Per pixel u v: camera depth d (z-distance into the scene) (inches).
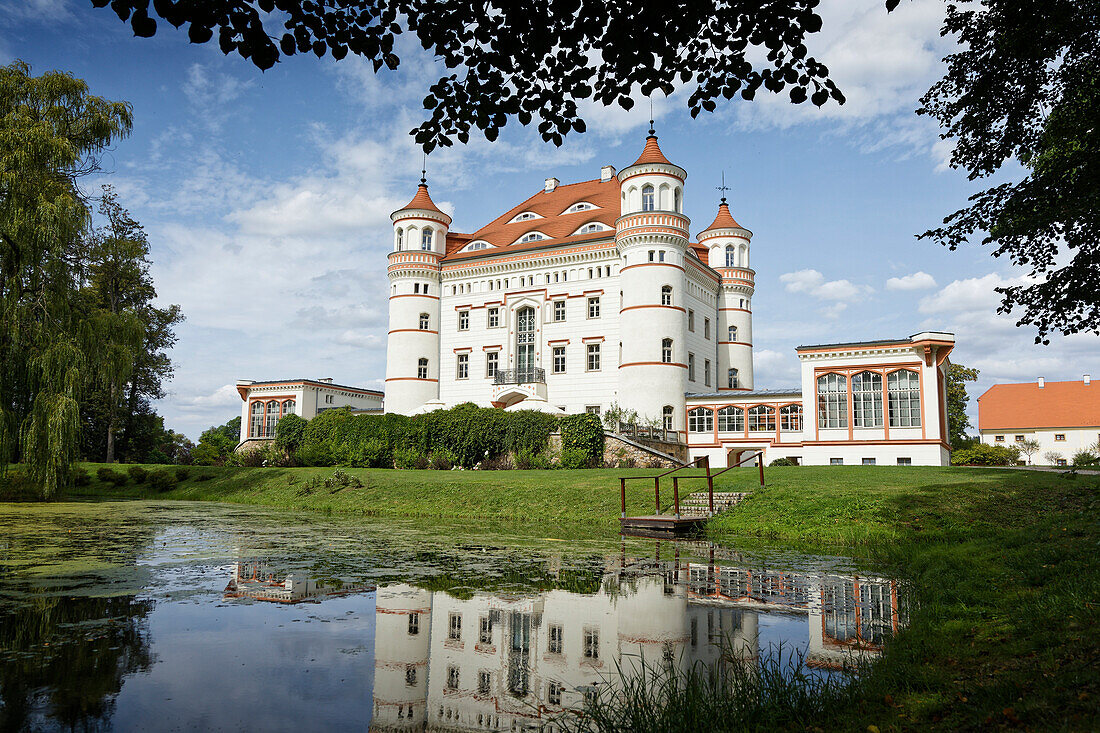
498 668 289.4
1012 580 363.9
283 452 1996.8
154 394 2362.2
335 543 680.4
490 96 329.4
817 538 708.0
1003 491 748.6
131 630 337.7
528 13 294.7
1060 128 511.8
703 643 316.8
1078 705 182.1
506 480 1235.2
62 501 1259.8
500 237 2226.9
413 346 2107.5
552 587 450.3
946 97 569.0
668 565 539.8
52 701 240.2
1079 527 467.8
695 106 323.6
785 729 202.1
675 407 1771.7
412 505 1152.8
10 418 1071.0
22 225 1061.8
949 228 578.2
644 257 1793.8
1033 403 2950.3
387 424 1831.9
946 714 197.2
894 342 1525.6
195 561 553.6
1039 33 480.4
